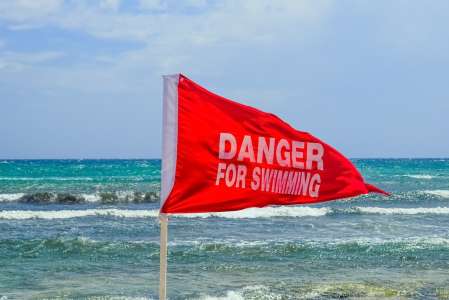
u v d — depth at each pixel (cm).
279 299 1070
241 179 504
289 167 508
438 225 2253
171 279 1238
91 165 8344
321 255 1517
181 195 495
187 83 498
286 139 509
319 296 1091
